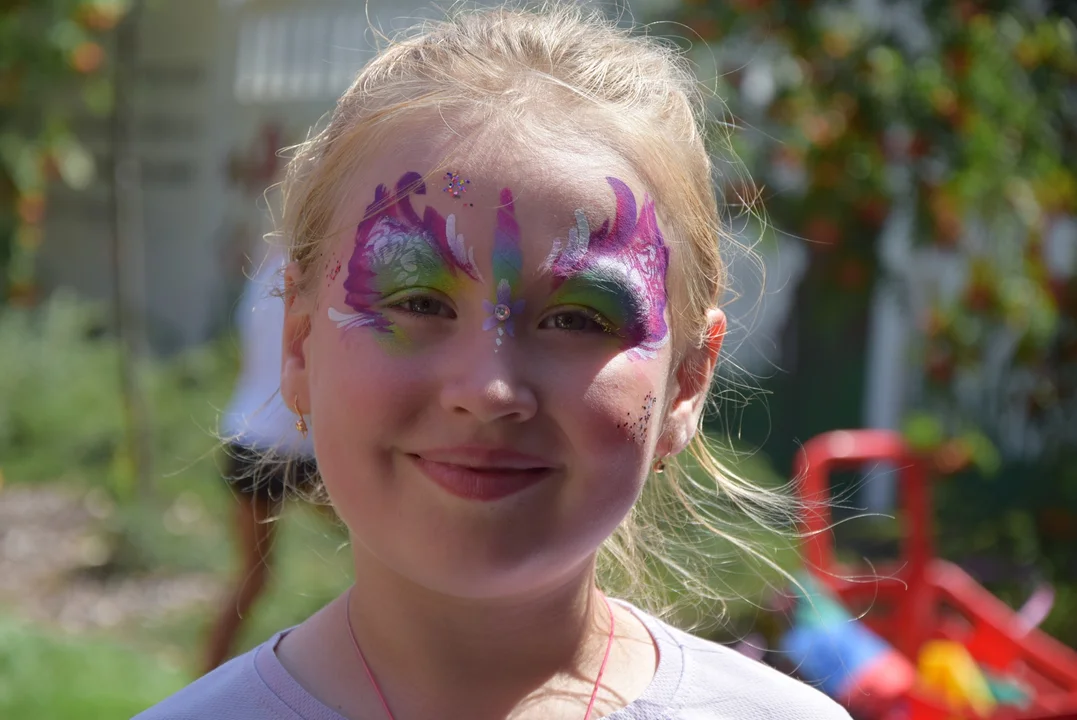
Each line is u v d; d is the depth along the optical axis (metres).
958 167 5.10
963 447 4.95
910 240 5.39
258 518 3.77
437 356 1.44
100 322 10.39
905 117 5.02
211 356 9.41
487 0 2.80
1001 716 3.34
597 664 1.60
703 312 1.75
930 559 4.14
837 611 3.67
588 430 1.43
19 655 4.23
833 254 5.22
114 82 8.01
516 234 1.45
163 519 6.68
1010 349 6.99
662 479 2.21
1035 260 5.54
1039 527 6.71
